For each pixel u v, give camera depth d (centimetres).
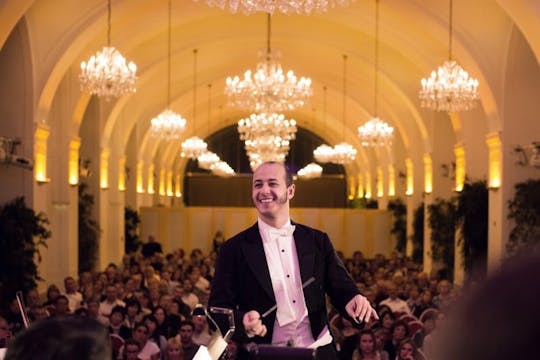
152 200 3319
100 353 142
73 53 1562
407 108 2545
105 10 1537
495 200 1588
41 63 1510
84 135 2183
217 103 3491
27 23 1447
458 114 1894
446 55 1844
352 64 2483
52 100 1667
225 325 307
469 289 96
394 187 2928
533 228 1403
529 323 89
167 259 2266
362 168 3856
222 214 2995
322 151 3061
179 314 1171
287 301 336
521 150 1534
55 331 142
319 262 345
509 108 1551
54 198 1823
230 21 2186
